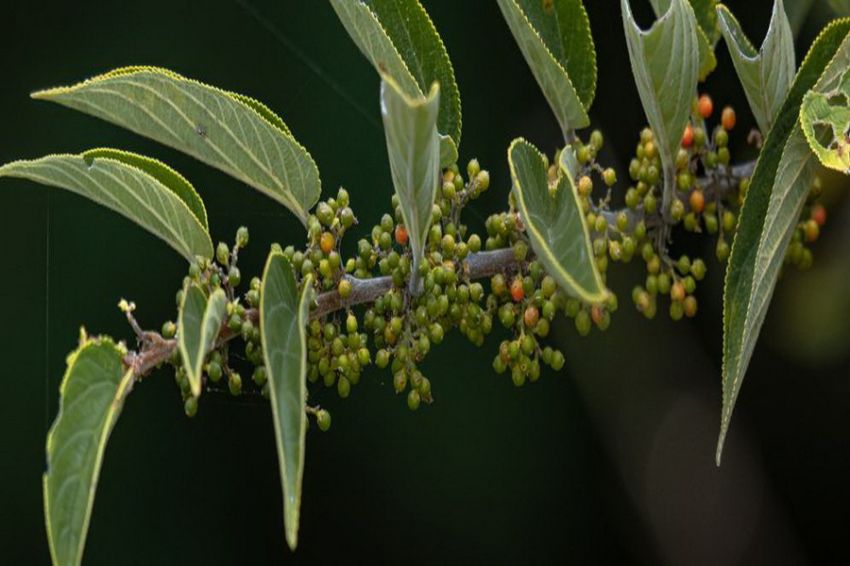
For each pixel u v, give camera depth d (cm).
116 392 88
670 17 91
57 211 116
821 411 116
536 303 94
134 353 89
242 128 92
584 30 95
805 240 98
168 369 117
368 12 91
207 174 117
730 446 117
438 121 94
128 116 92
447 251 93
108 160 90
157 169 92
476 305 93
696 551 117
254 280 91
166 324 90
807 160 92
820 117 91
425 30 94
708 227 96
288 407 86
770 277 92
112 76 91
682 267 95
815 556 116
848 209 110
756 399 117
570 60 95
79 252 116
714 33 97
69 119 117
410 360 93
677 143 94
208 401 117
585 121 95
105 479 116
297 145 92
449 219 93
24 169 91
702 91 117
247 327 91
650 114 94
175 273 116
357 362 93
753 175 92
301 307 87
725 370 91
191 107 91
